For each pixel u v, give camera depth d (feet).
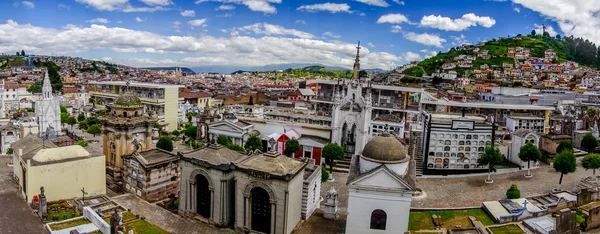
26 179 189.78
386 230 159.94
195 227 172.65
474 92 607.37
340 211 198.18
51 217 171.42
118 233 149.69
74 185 198.49
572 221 146.51
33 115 409.49
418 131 306.14
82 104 517.55
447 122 272.31
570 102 459.73
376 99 416.87
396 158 163.63
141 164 202.18
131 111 238.89
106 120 236.22
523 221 170.91
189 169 178.60
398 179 154.51
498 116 386.93
